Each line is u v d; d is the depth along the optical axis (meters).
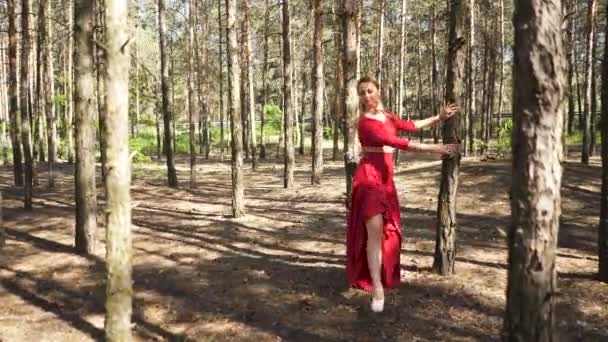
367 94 5.56
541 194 3.21
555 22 3.13
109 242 4.21
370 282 6.12
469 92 22.56
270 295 6.23
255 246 8.74
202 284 6.75
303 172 22.02
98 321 5.64
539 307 3.27
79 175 8.30
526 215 3.25
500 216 10.46
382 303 5.47
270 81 39.06
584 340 4.69
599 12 27.38
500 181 13.20
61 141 31.16
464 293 5.93
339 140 41.19
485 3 26.97
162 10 17.28
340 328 5.18
